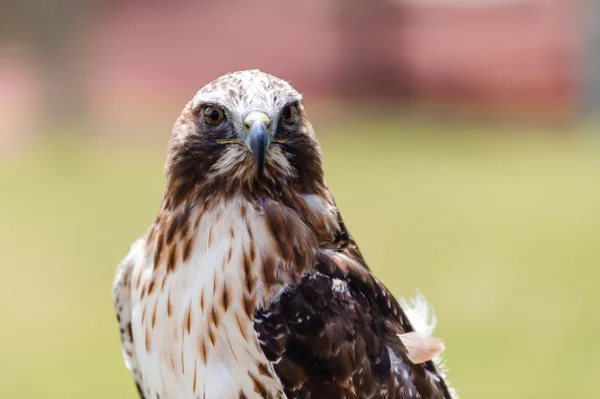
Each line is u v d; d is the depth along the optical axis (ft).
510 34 115.03
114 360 43.83
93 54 112.68
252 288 17.95
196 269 18.13
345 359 18.01
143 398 20.98
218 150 18.54
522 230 66.18
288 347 17.81
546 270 56.29
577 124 107.96
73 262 58.85
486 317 48.03
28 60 111.45
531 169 84.84
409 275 55.31
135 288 19.12
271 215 18.30
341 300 18.35
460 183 79.66
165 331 18.43
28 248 61.72
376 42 119.44
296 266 18.25
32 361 43.57
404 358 18.75
